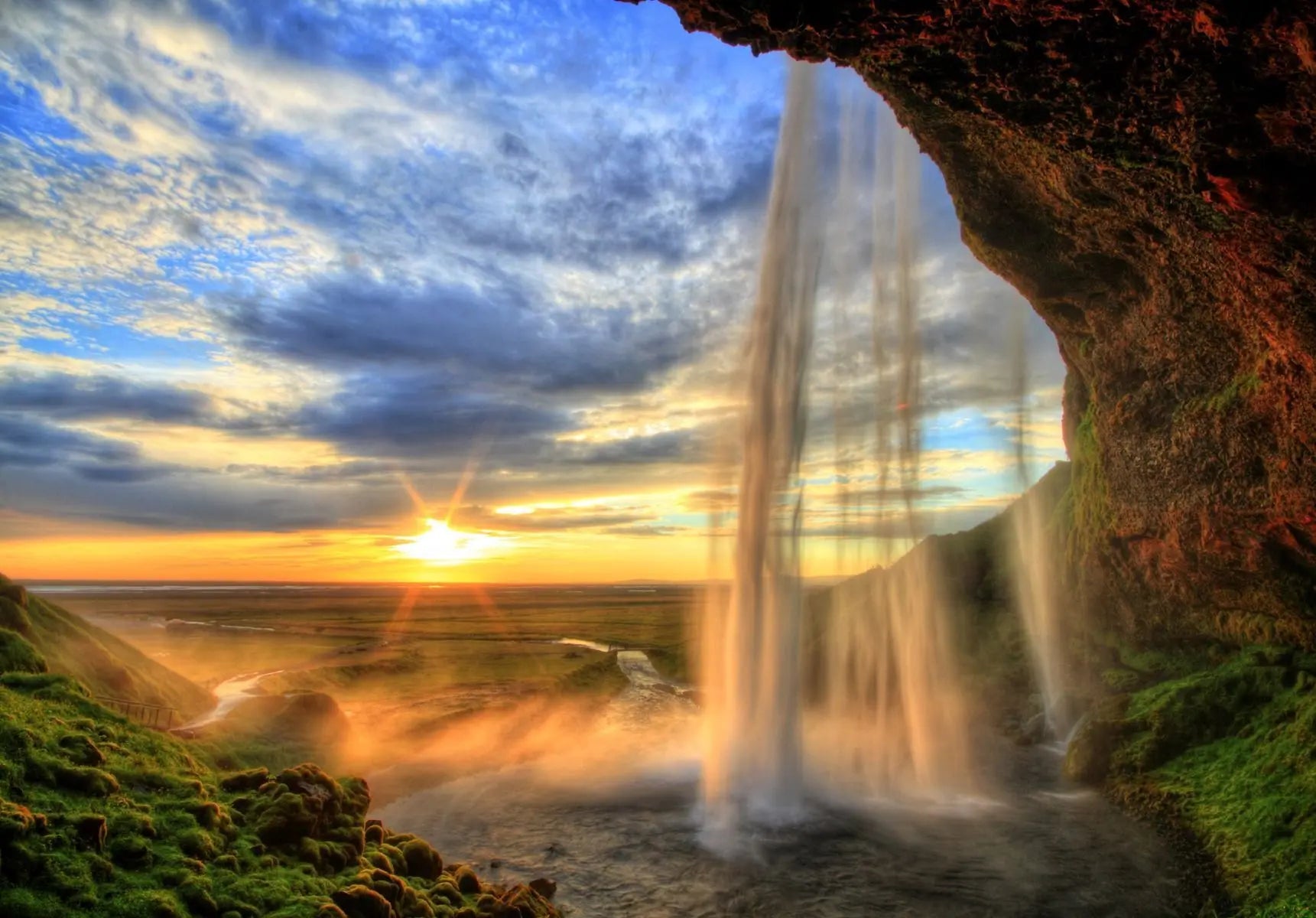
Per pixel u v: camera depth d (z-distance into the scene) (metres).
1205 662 27.50
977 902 15.73
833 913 15.40
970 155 19.03
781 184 26.08
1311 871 13.84
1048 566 37.78
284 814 11.74
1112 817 20.48
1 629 16.11
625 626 104.25
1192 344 21.95
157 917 8.27
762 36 10.82
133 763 11.90
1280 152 9.97
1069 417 38.03
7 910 7.46
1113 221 18.23
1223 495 22.36
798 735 24.36
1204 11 8.45
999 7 9.36
